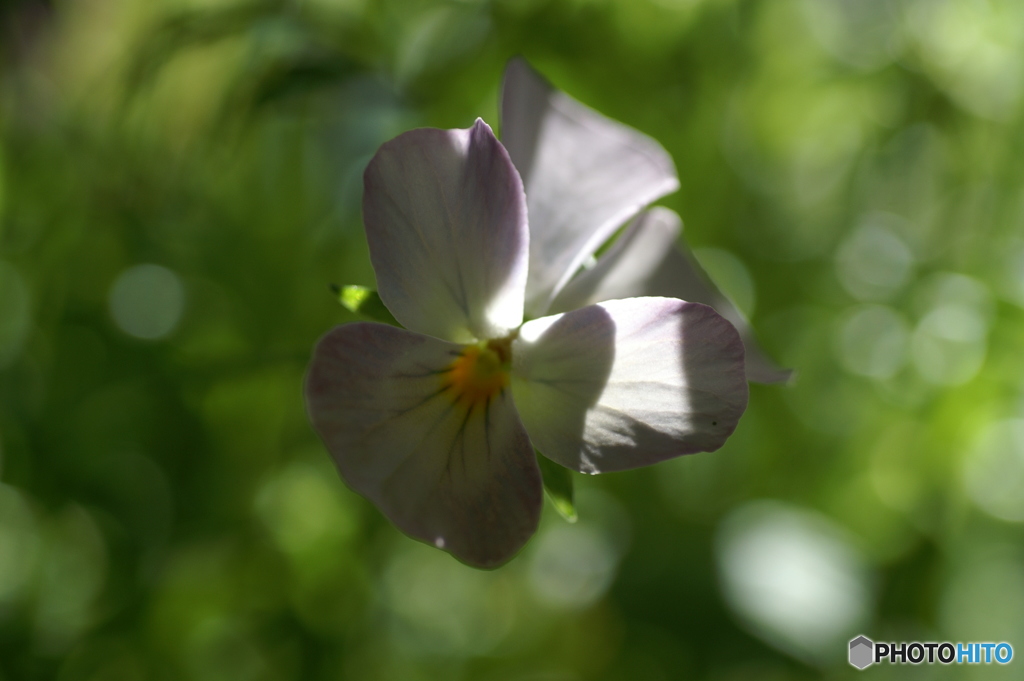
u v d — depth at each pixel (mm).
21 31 278
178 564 260
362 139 280
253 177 279
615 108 286
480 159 177
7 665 238
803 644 248
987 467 311
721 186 310
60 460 241
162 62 250
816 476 308
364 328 175
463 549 174
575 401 180
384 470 174
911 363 316
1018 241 319
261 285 270
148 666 247
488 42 269
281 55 247
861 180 333
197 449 257
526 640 314
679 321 177
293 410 266
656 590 260
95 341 253
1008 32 327
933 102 317
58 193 268
